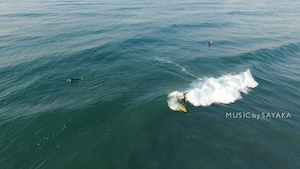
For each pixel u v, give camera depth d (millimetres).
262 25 66312
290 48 42438
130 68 31062
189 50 40875
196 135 16109
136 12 83750
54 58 33250
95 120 18516
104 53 36406
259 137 16234
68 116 19000
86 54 35281
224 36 52312
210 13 86125
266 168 13266
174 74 29312
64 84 25625
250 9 101812
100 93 23578
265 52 38031
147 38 46875
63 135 16625
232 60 34719
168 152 14359
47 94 23266
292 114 20156
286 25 66625
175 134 16219
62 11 80312
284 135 16766
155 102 20938
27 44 39906
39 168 13617
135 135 16172
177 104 20641
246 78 27609
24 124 17891
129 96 22922
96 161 13891
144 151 14547
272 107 21234
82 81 26516
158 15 77875
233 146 15055
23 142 15883
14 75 27578
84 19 66375
